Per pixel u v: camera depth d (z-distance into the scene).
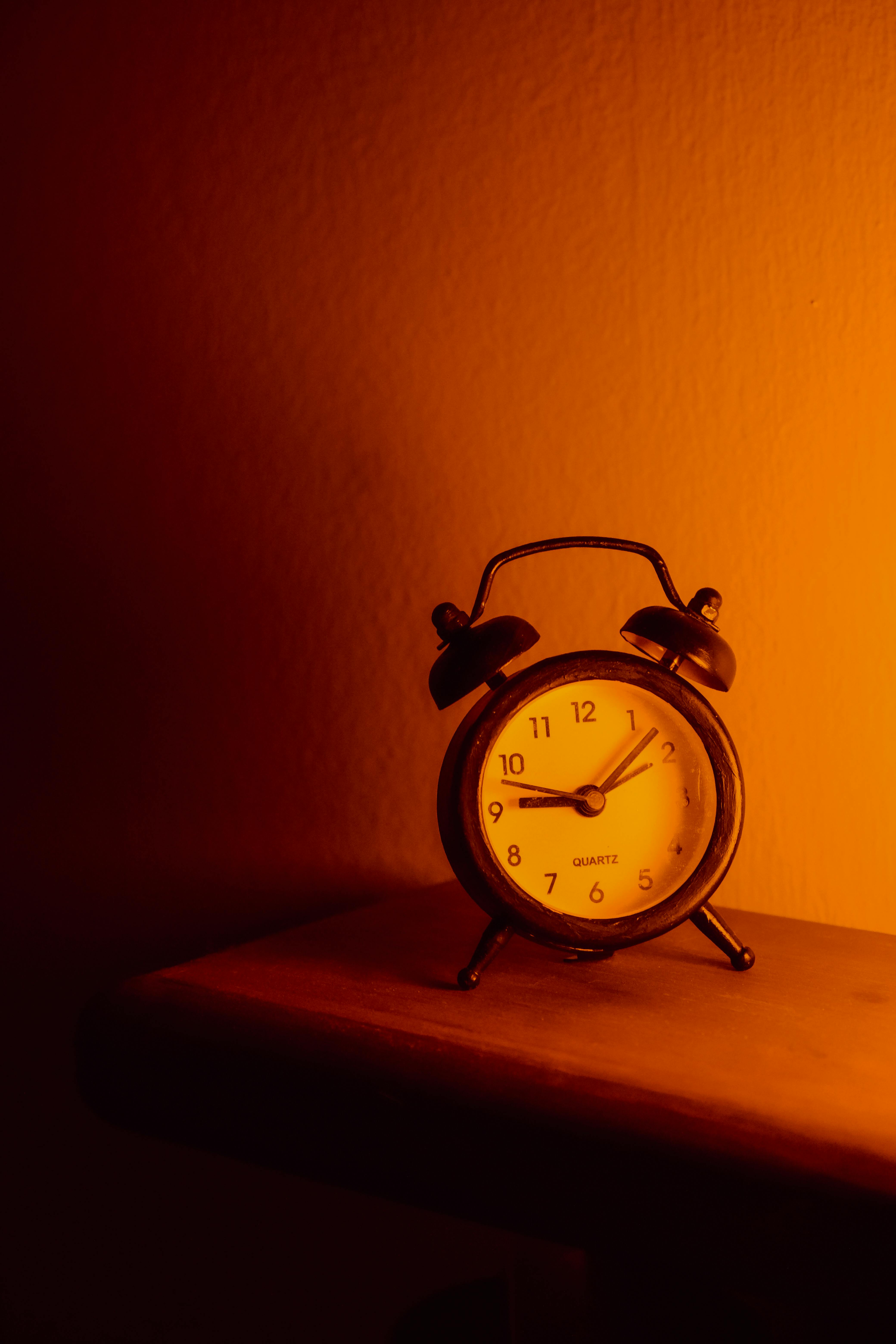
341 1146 0.29
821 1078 0.29
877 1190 0.26
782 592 0.41
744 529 0.41
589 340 0.42
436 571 0.43
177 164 0.44
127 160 0.44
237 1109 0.30
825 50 0.41
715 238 0.41
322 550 0.43
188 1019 0.32
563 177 0.42
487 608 0.43
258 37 0.44
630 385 0.42
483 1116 0.29
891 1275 0.26
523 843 0.34
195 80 0.44
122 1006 0.32
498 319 0.43
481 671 0.33
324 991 0.33
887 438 0.40
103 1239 0.44
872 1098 0.28
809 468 0.41
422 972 0.34
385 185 0.43
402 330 0.43
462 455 0.43
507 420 0.43
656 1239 0.27
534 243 0.42
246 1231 0.44
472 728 0.34
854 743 0.41
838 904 0.41
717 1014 0.32
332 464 0.43
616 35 0.42
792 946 0.37
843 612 0.41
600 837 0.34
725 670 0.34
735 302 0.41
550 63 0.42
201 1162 0.44
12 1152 0.45
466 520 0.43
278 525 0.44
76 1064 0.32
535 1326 0.33
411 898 0.41
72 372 0.45
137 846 0.44
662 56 0.42
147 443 0.44
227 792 0.44
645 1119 0.28
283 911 0.44
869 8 0.40
